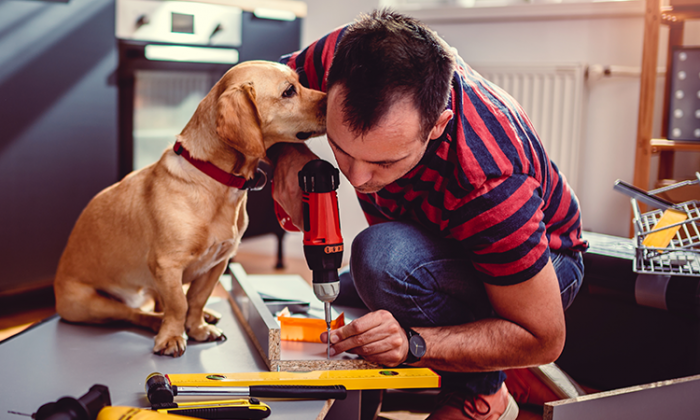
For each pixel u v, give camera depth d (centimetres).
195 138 115
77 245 132
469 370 109
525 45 261
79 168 211
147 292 139
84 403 76
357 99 84
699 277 131
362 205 144
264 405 93
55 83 201
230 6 242
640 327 144
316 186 102
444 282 119
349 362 110
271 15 260
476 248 102
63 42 201
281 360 109
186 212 114
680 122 206
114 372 109
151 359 116
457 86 103
